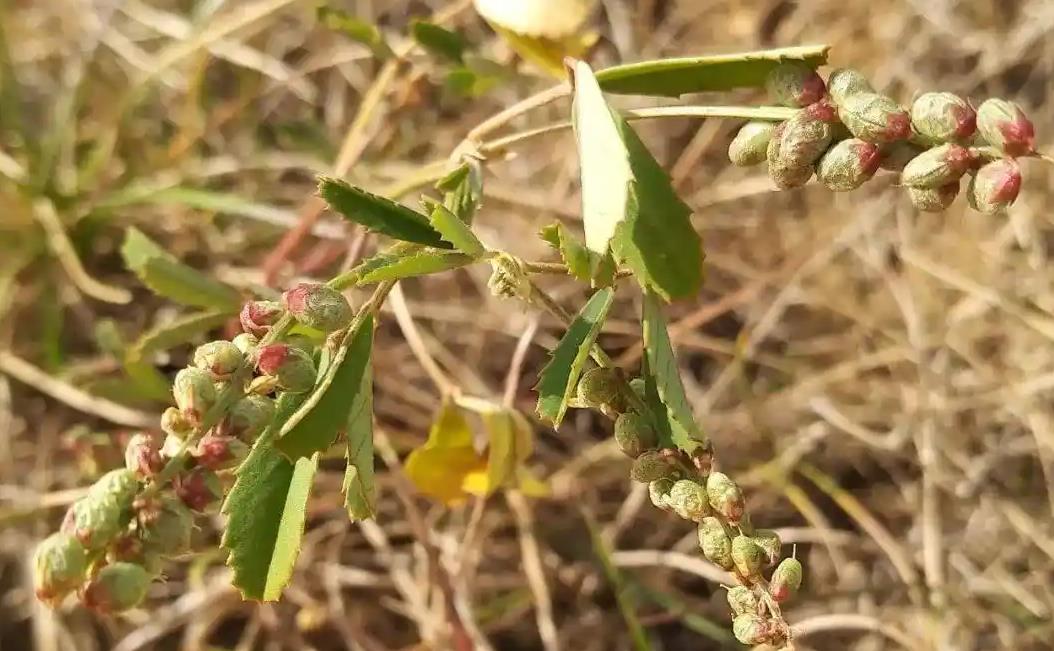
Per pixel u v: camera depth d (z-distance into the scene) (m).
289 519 0.10
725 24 0.19
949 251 0.18
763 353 0.17
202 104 0.18
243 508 0.10
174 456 0.09
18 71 0.18
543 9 0.12
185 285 0.13
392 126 0.17
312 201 0.15
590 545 0.16
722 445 0.17
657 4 0.19
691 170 0.18
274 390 0.10
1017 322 0.17
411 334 0.13
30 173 0.17
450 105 0.18
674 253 0.10
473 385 0.16
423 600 0.15
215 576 0.15
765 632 0.09
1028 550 0.16
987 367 0.17
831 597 0.16
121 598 0.09
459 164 0.12
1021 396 0.16
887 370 0.17
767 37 0.19
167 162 0.17
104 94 0.18
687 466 0.10
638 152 0.10
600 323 0.10
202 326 0.13
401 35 0.19
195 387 0.09
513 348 0.17
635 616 0.15
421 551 0.16
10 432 0.16
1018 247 0.18
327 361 0.10
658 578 0.16
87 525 0.09
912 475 0.17
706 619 0.16
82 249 0.17
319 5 0.14
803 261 0.18
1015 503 0.16
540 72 0.15
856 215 0.18
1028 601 0.16
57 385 0.16
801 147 0.10
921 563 0.16
